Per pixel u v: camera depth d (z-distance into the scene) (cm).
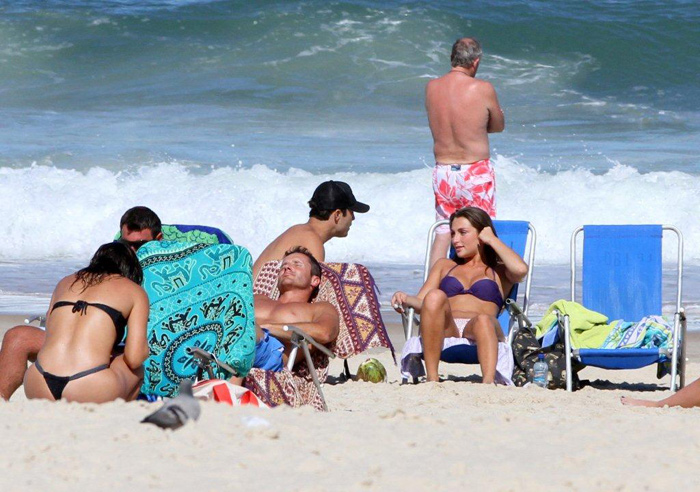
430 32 9181
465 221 2614
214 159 6531
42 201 5475
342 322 2417
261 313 2323
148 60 9006
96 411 1451
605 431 1455
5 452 1215
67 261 4988
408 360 2489
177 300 1866
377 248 5094
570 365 2389
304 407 1586
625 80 8925
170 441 1276
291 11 9269
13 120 7694
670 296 3956
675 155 6875
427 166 6488
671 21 9338
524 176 5981
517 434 1418
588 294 2720
